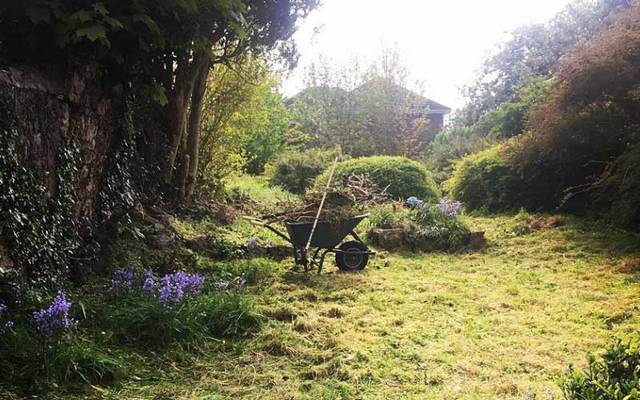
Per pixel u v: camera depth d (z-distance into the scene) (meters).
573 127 11.53
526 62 26.94
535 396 3.87
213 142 11.16
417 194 14.24
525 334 5.36
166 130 9.11
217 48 10.30
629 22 10.77
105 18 4.99
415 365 4.51
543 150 12.12
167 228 7.80
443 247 9.98
